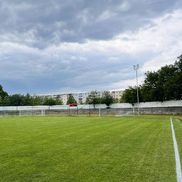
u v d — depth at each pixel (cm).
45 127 2616
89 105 8438
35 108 9050
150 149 1129
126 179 674
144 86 7456
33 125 2962
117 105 8131
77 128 2398
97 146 1247
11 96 10831
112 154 1029
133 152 1065
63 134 1861
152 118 4472
